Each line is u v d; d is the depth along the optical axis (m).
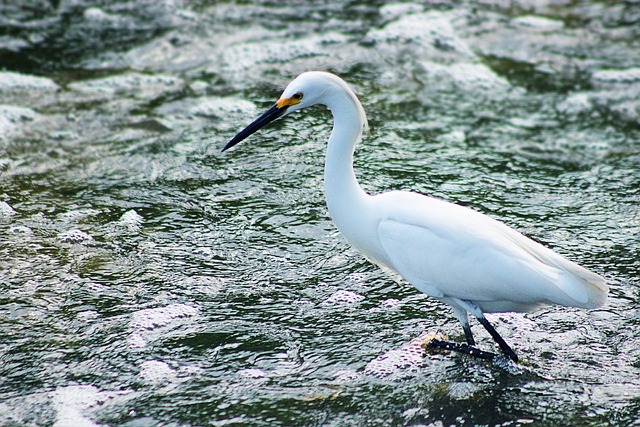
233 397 7.73
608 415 7.43
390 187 11.83
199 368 8.16
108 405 7.61
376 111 14.33
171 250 10.30
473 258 7.87
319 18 18.16
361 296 9.44
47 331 8.67
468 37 17.48
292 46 16.75
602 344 8.49
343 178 8.46
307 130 13.70
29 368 8.09
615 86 15.50
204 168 12.42
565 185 12.09
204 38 17.06
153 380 7.97
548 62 16.45
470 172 12.39
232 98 14.70
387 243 8.20
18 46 16.30
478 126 13.97
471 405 7.62
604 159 12.93
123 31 17.25
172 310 9.09
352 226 8.55
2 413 7.46
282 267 9.98
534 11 18.92
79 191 11.71
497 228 8.28
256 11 18.42
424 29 17.67
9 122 13.62
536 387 7.84
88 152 12.83
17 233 10.57
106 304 9.17
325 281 9.72
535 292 7.78
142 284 9.57
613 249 10.30
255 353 8.40
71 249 10.27
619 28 17.98
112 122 13.80
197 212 11.23
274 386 7.89
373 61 16.27
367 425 7.36
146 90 14.99
